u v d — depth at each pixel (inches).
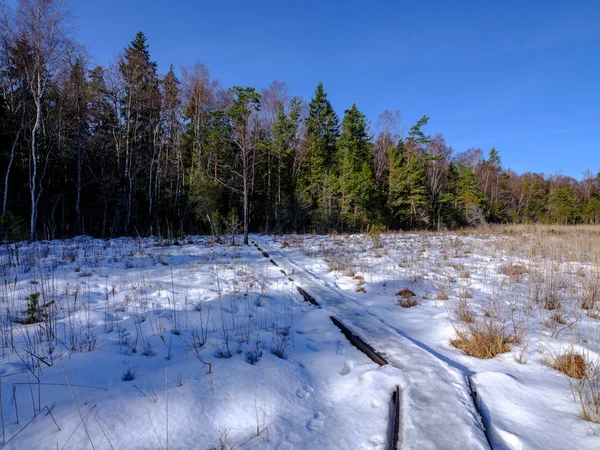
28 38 560.1
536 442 96.1
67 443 94.0
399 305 243.8
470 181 1579.7
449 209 1552.7
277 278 339.0
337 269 375.6
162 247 556.4
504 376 130.5
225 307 234.7
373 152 1497.3
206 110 1096.8
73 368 134.5
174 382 127.6
